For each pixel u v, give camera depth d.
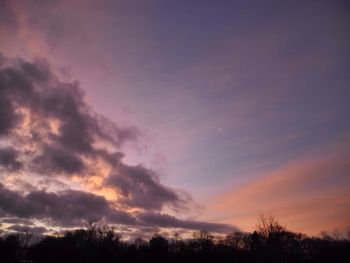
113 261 99.31
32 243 105.25
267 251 50.53
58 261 99.88
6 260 96.50
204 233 114.44
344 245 75.69
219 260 93.62
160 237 107.44
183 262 99.12
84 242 104.69
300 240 78.12
